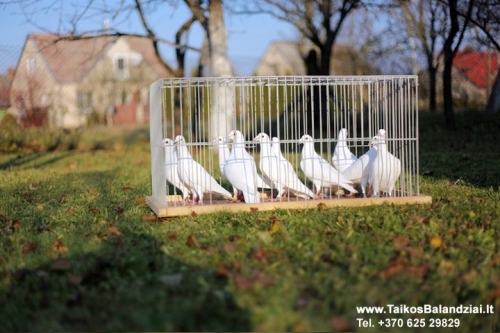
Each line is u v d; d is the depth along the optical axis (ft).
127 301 11.68
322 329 10.28
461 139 43.86
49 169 37.52
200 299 11.36
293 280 12.28
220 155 22.72
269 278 12.23
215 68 45.29
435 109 54.24
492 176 27.35
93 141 52.42
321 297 11.55
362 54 73.46
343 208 20.08
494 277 12.76
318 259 13.74
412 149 23.52
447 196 22.41
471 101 58.59
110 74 89.20
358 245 14.83
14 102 51.65
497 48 42.50
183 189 21.07
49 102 60.95
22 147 48.80
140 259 14.19
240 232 17.01
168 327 10.30
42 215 20.56
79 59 89.04
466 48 55.16
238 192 22.86
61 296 12.24
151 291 12.03
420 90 58.39
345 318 10.59
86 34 47.62
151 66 93.56
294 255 14.20
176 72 57.88
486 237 15.53
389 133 24.44
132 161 42.22
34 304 12.00
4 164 40.22
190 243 15.67
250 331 10.32
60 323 11.05
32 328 10.93
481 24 43.70
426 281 12.57
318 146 45.96
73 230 18.04
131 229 18.08
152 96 22.06
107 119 83.76
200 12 45.37
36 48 79.77
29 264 14.37
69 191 26.61
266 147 21.21
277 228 16.97
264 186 21.39
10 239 17.12
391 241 15.38
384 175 20.65
